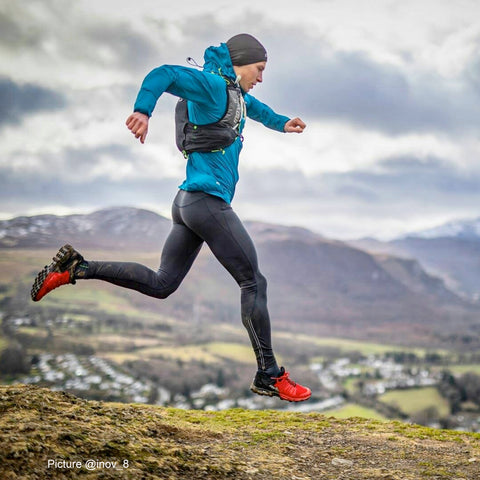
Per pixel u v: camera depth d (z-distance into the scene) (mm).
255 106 4672
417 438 4996
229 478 3422
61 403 3961
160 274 4027
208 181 3902
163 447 3574
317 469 3957
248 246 3941
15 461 2906
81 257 3717
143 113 3338
